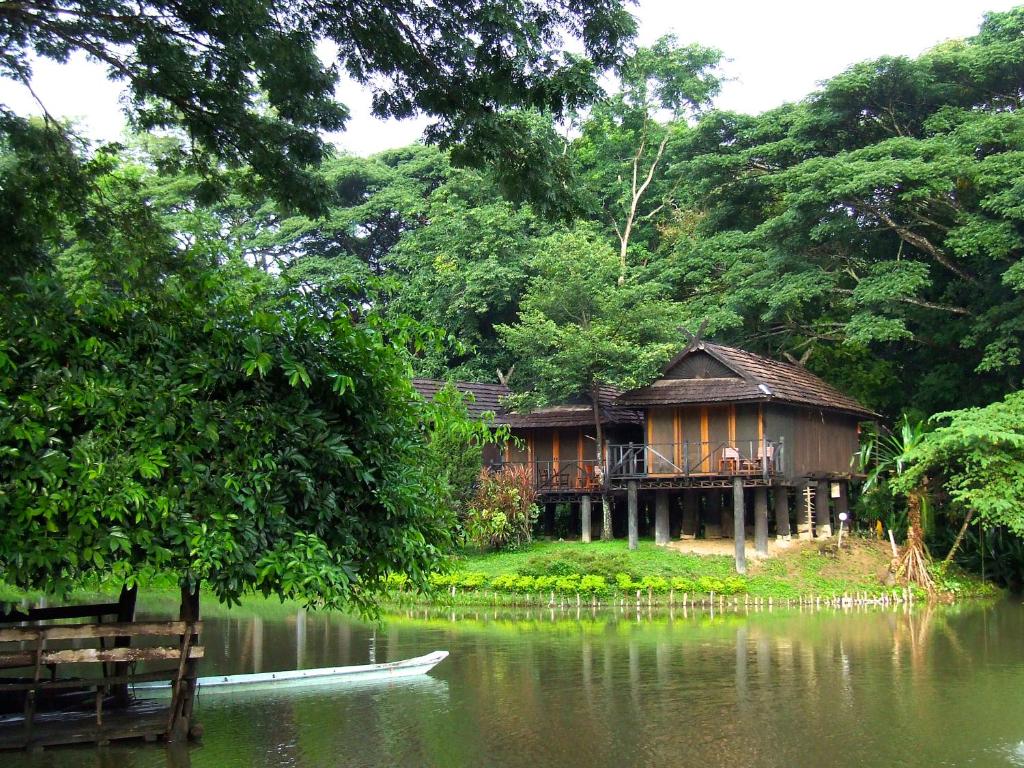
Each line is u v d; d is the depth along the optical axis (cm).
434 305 3816
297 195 1425
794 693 1423
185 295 1005
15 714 1090
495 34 1191
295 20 1255
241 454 941
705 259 3653
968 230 2902
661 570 2630
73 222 1489
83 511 849
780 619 2259
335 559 983
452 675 1562
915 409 3350
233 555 905
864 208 3098
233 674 1574
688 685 1481
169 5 1239
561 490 3061
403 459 1084
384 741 1155
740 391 2692
